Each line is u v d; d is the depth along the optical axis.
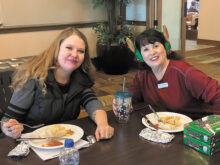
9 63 2.23
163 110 1.60
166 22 5.26
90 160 0.99
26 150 1.03
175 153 1.02
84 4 5.09
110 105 3.45
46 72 1.39
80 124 1.33
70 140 0.92
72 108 1.50
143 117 1.39
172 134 1.18
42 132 1.21
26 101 1.37
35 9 4.58
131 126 1.29
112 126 1.29
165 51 1.58
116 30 5.09
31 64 1.44
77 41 1.36
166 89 1.59
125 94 1.33
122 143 1.11
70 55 1.35
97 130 1.22
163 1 5.10
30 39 4.66
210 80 1.46
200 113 1.61
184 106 1.58
